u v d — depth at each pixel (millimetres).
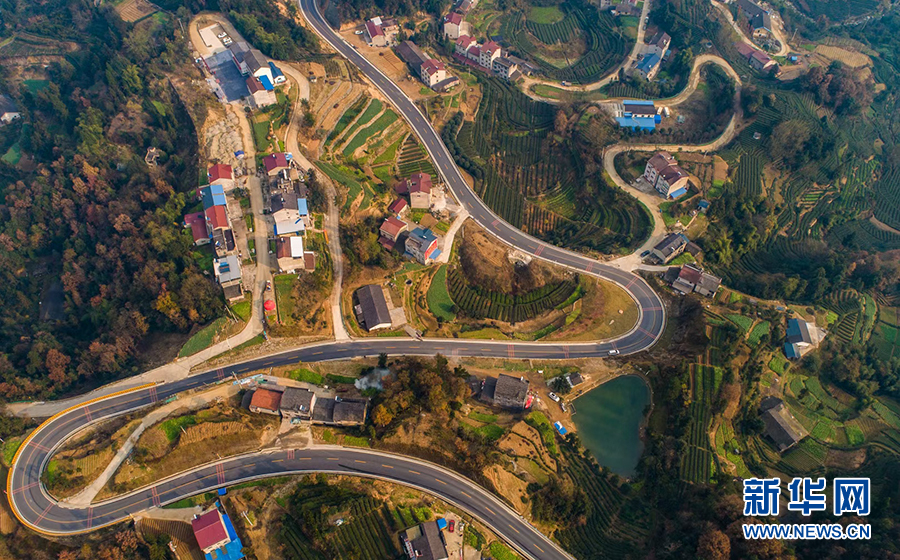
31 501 107688
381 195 163875
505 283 151750
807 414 132375
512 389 123625
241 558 100188
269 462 112188
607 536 110562
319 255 146750
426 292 148500
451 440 115938
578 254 157375
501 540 105375
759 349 137000
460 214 166375
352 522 103062
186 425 114500
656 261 154125
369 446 115000
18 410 121500
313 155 167625
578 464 120250
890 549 103125
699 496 113750
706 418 125250
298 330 134625
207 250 143875
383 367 128750
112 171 165250
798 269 163625
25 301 151875
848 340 148000
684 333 139375
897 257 166125
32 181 167375
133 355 131625
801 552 106875
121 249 144250
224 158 161000
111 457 111688
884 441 129375
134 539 101250
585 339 140625
